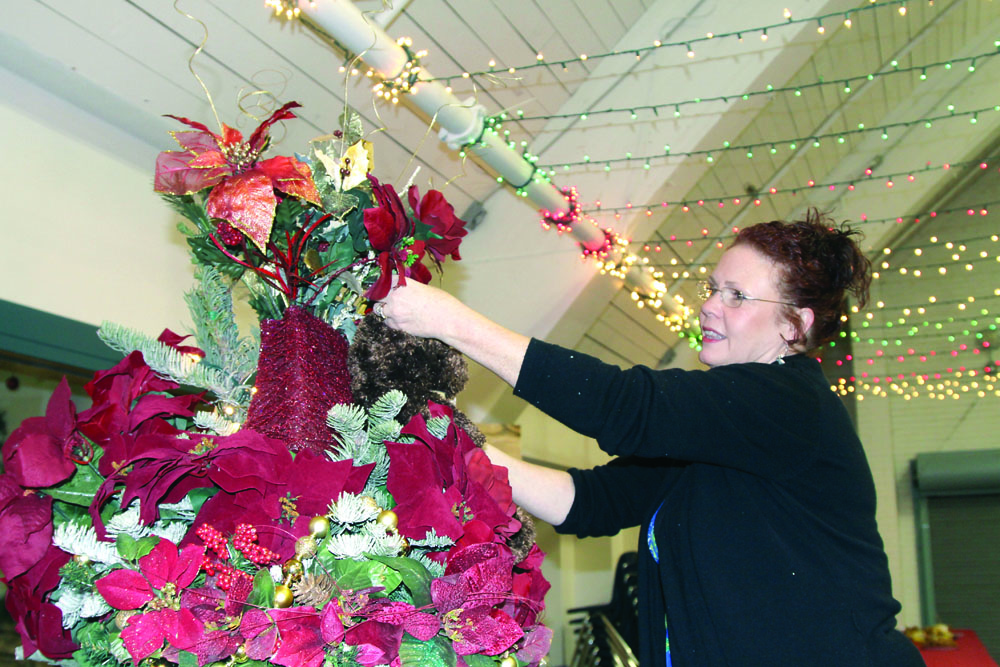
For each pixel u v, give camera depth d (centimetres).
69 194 170
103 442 82
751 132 343
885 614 96
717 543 98
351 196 91
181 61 185
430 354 96
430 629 71
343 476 76
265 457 76
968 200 500
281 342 90
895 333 509
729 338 116
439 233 100
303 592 70
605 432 95
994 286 490
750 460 98
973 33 412
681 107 284
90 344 167
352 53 204
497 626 73
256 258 91
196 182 85
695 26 285
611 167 293
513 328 300
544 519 123
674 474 115
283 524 75
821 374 113
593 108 294
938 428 503
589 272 296
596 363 98
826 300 115
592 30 273
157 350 92
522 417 377
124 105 180
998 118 422
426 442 82
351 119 103
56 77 167
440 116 225
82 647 75
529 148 296
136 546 71
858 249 121
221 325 100
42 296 159
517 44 254
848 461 104
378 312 95
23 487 78
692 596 98
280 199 88
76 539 74
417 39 228
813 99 359
